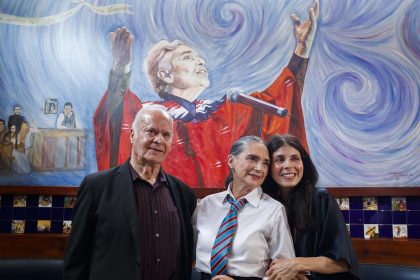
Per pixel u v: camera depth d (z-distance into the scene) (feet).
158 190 6.79
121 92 11.68
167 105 11.57
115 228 6.11
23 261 10.53
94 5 12.05
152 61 11.78
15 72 11.82
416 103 10.76
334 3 11.42
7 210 11.28
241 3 11.75
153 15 11.94
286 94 11.28
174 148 11.34
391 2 11.19
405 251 10.16
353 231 10.62
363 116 10.94
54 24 12.01
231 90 11.47
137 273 5.89
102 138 11.51
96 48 11.90
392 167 10.61
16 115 11.63
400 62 10.97
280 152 7.09
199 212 7.18
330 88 11.16
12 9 12.07
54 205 11.34
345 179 10.75
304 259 6.31
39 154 11.46
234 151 6.93
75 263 6.17
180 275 6.65
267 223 6.46
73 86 11.75
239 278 6.20
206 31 11.78
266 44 11.53
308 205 7.06
